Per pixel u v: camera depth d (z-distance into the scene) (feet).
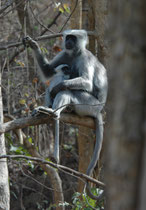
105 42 38.19
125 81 9.19
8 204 31.50
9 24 58.59
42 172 58.29
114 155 9.35
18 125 27.32
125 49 9.19
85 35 37.17
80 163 49.06
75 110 33.24
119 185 9.21
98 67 36.52
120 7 9.32
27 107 45.52
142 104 9.08
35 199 56.29
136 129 9.07
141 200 8.46
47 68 37.83
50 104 35.22
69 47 36.29
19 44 37.19
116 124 9.37
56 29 61.62
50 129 56.34
